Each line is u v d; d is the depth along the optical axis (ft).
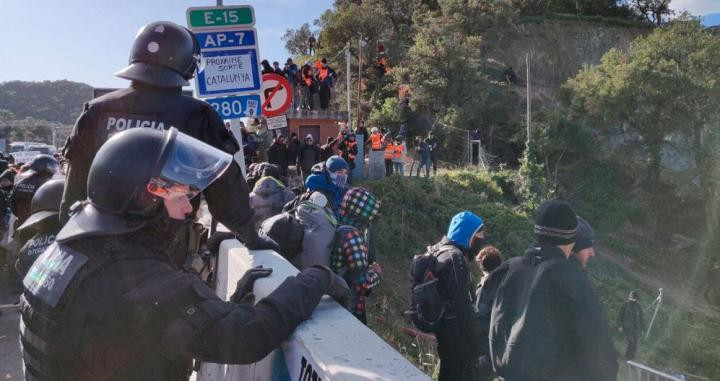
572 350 7.05
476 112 117.39
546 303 7.12
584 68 108.17
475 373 11.02
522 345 7.08
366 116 136.26
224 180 7.88
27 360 4.71
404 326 28.43
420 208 68.23
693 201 79.87
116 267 4.45
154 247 4.78
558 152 90.68
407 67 136.26
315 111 76.33
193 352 4.41
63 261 4.61
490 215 72.28
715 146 81.61
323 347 4.93
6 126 175.73
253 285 6.72
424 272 11.08
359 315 11.08
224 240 10.26
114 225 4.59
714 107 83.61
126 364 4.43
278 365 5.83
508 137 111.24
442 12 156.04
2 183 22.47
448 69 123.95
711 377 41.16
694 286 65.41
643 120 87.51
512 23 141.90
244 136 54.03
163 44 8.01
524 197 82.64
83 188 8.05
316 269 5.89
